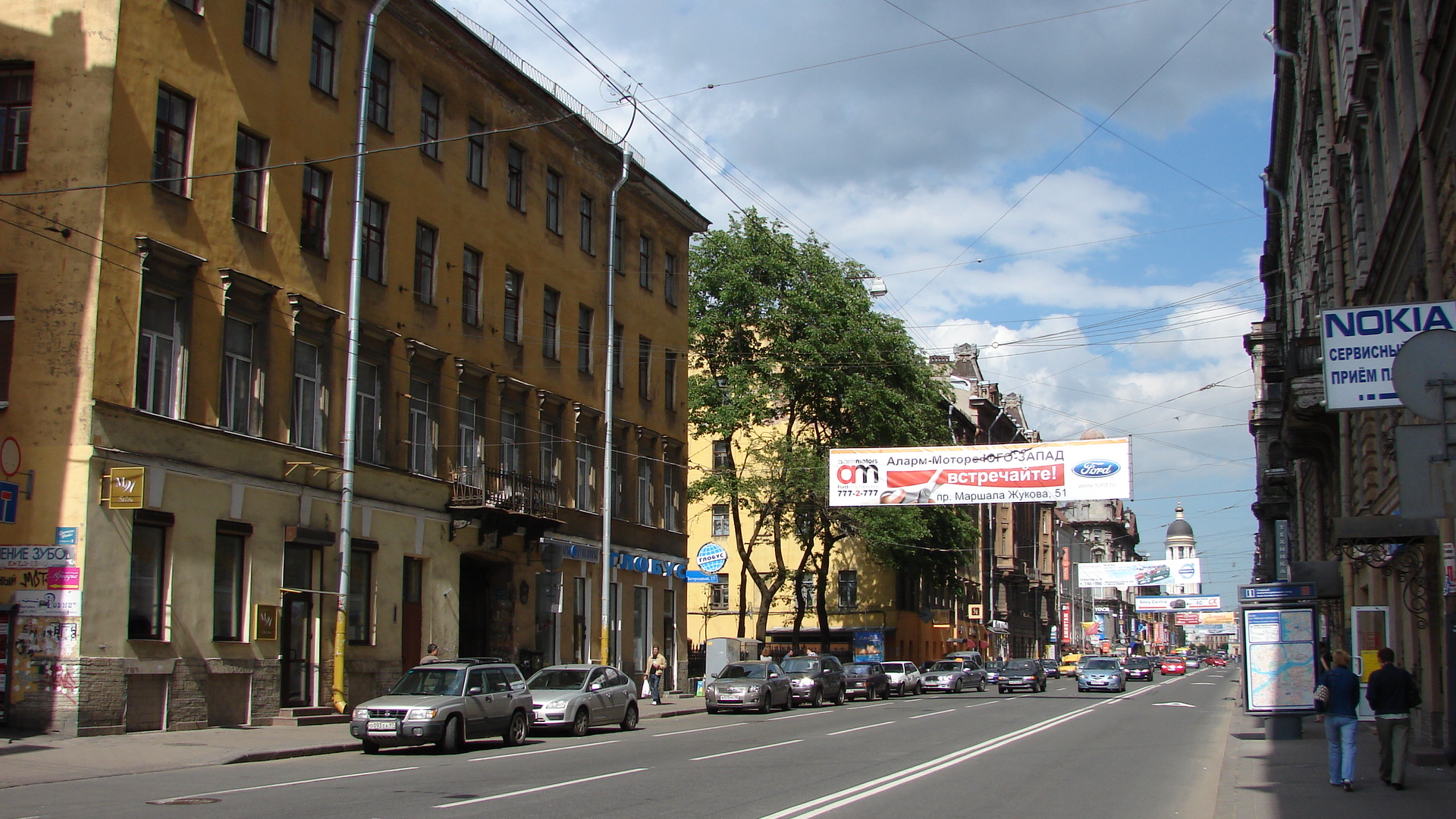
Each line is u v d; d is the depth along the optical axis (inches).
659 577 1621.6
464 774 645.9
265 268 948.0
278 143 969.5
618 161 1513.3
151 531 837.2
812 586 2524.6
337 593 992.2
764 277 1908.2
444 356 1164.5
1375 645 1044.5
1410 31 792.3
